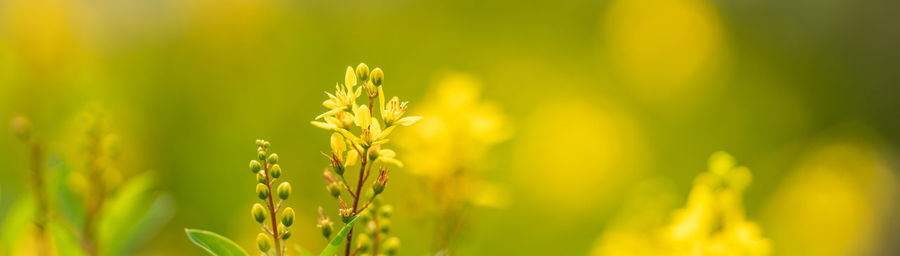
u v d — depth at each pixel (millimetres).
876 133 2629
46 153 734
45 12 1645
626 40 2162
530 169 1575
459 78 709
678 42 2148
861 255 1747
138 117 1628
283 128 1598
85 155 715
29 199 693
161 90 1765
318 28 2031
